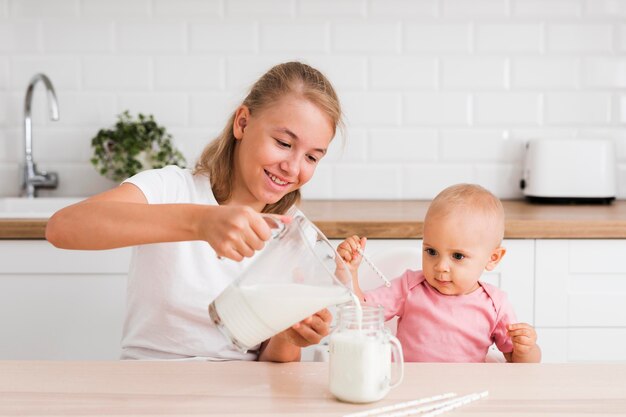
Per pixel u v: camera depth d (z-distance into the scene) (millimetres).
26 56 2406
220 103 2436
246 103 1353
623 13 2447
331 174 2469
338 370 918
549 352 1881
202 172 1453
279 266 962
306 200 2451
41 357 1880
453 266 1456
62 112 2426
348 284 1017
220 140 1437
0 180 2441
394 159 2471
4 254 1845
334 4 2422
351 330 931
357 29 2432
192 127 2439
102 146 2297
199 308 1372
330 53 2438
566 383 995
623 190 2482
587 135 2471
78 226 1051
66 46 2408
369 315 941
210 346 1387
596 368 1068
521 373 1041
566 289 1865
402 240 1849
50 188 2438
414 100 2461
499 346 1521
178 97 2432
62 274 1861
